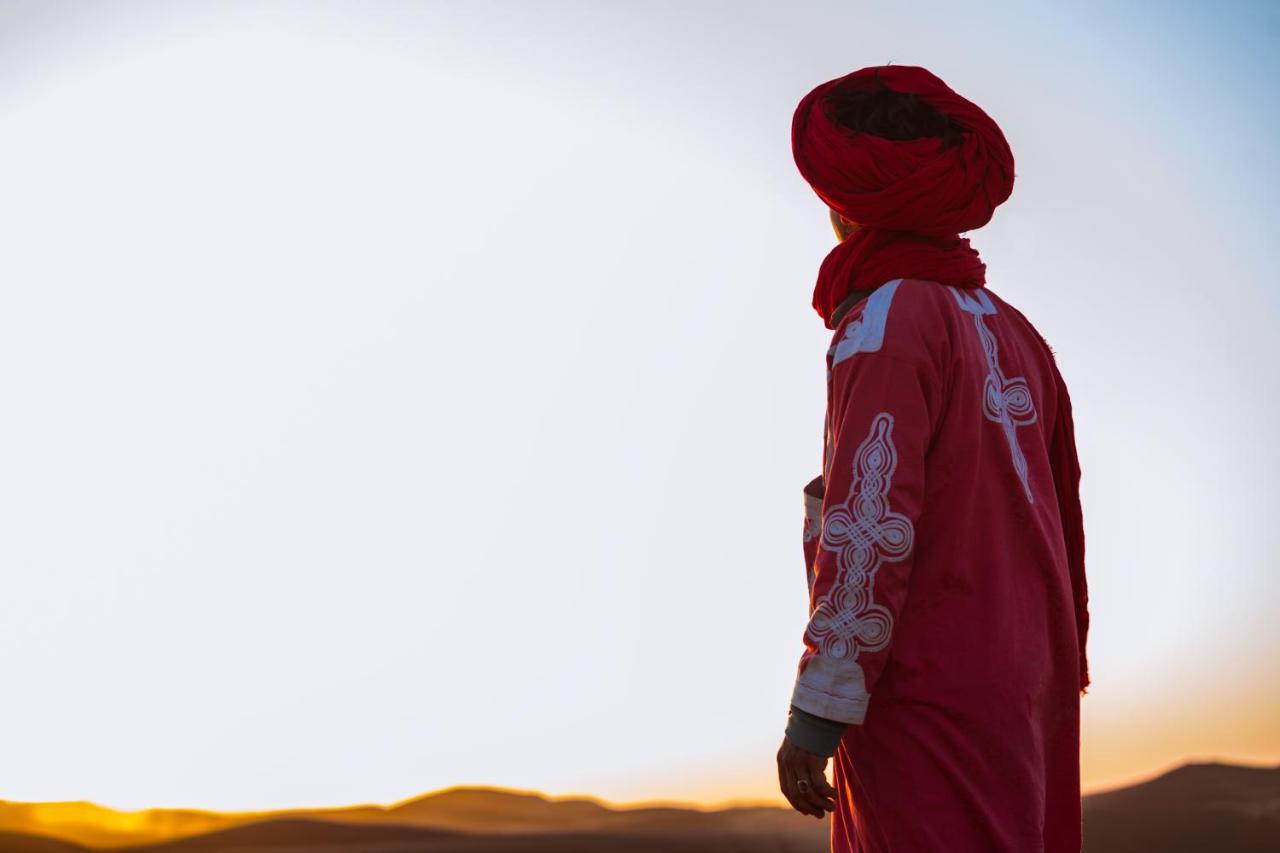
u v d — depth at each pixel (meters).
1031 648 1.88
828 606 1.80
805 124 2.07
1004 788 1.81
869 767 1.87
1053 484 2.04
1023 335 2.11
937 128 2.00
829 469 1.97
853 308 1.98
